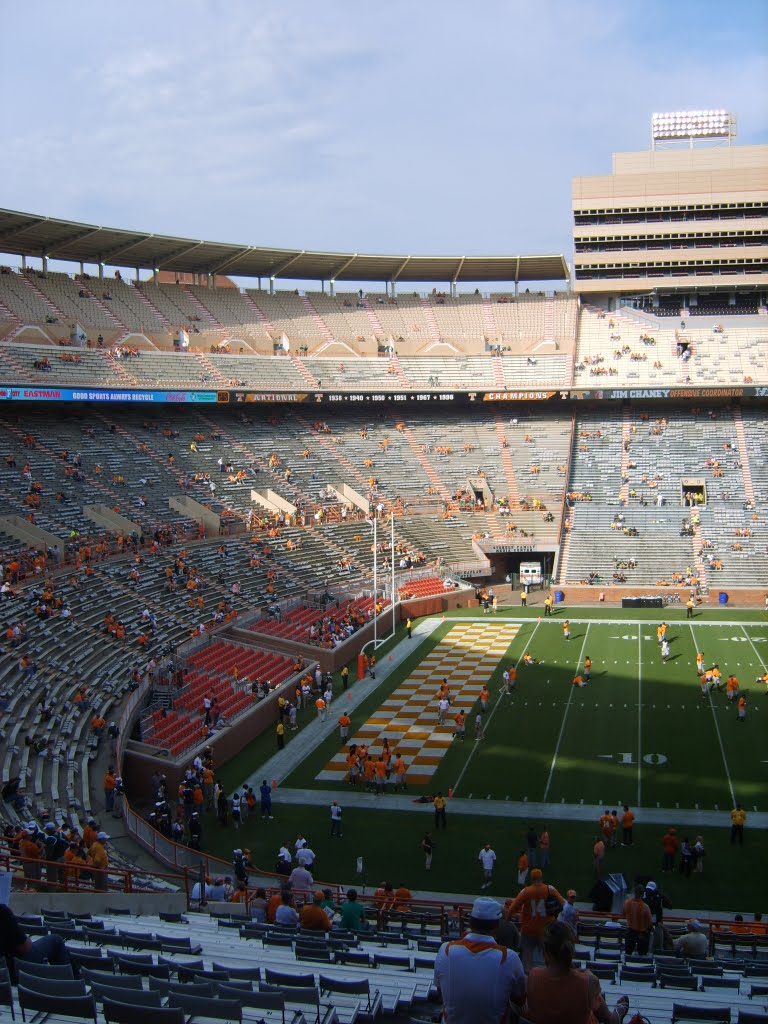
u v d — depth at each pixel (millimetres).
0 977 11562
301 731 44250
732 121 93250
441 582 71500
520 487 82062
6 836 25438
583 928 21656
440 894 28141
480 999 7504
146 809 35938
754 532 73812
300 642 54656
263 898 22953
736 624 61469
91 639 45500
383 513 77938
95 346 76062
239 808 34188
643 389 83375
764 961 19484
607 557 73938
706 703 45188
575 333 94188
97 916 19922
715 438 83875
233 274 93625
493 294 101375
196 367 80562
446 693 44469
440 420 90438
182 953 15875
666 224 93500
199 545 62719
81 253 81500
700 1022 12867
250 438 81562
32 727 35531
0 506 56406
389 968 15383
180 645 49125
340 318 95875
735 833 30734
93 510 60469
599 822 32812
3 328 70562
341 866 30344
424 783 37250
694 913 26297
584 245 95375
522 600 70188
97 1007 11156
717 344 90688
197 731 40812
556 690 48312
